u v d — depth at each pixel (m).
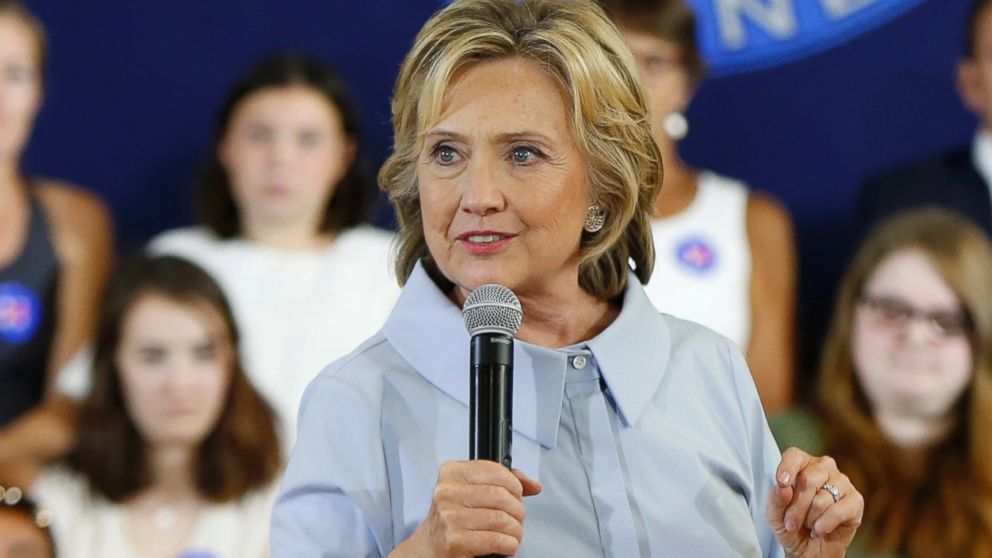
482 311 5.15
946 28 12.23
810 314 11.83
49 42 11.55
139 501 11.09
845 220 12.01
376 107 11.79
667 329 6.04
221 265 11.38
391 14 11.86
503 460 5.05
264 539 11.19
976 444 11.52
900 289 11.73
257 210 11.48
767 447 6.05
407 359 5.70
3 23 11.41
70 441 11.11
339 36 11.80
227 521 11.14
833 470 5.66
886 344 11.66
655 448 5.70
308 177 11.52
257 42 11.72
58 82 11.53
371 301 11.52
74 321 11.29
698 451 5.77
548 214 5.41
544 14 5.57
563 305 5.86
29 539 10.90
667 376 5.91
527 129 5.38
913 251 11.78
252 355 11.30
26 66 11.45
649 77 11.74
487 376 5.09
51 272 11.27
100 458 11.10
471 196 5.34
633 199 5.64
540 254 5.45
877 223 11.98
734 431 5.97
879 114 12.14
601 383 5.80
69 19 11.61
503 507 4.84
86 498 11.07
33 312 11.21
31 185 11.37
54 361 11.21
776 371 11.66
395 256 6.15
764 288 11.77
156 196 11.53
